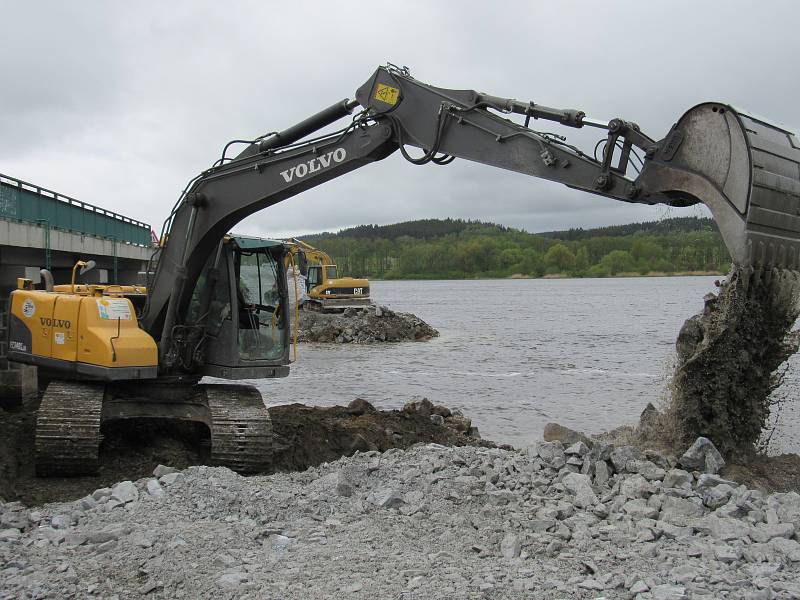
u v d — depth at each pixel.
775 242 7.45
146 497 7.37
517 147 8.47
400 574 5.53
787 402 16.98
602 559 5.88
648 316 58.81
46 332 10.23
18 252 19.89
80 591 5.39
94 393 9.75
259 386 22.20
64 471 9.34
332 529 6.64
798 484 8.37
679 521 6.70
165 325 10.33
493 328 46.81
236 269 10.76
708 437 8.40
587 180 8.03
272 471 10.25
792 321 8.06
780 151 7.45
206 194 10.25
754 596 5.04
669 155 7.55
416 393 20.89
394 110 9.24
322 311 41.81
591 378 23.88
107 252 27.28
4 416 12.22
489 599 5.12
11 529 6.70
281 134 10.18
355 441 11.78
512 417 17.44
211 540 6.23
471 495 7.43
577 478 7.47
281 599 5.13
